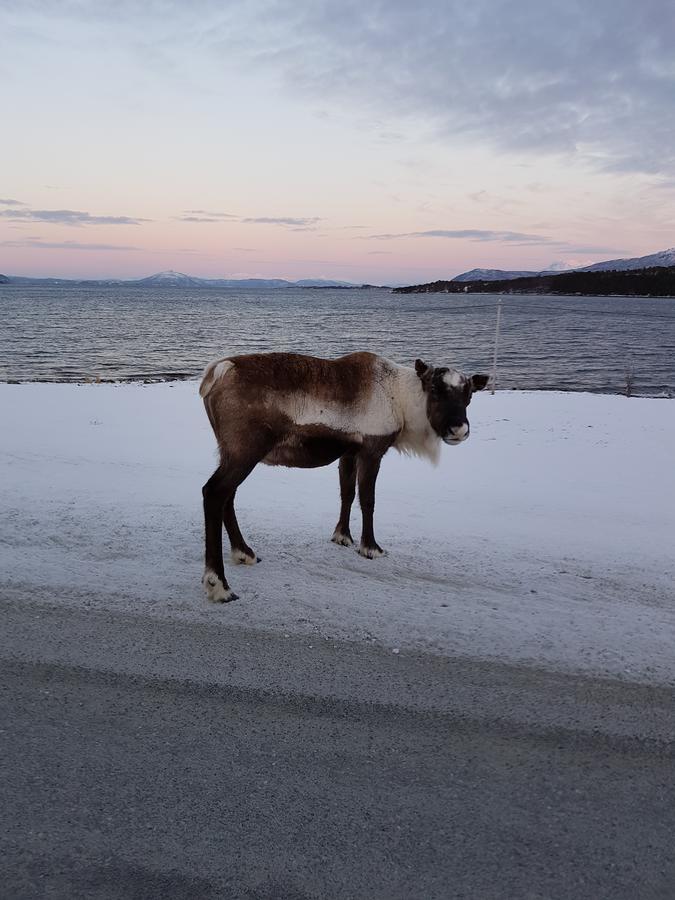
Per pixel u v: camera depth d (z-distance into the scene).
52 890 2.24
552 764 3.02
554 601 4.89
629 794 2.83
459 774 2.93
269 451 5.25
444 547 5.99
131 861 2.37
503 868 2.40
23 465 8.35
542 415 13.92
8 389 15.22
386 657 3.96
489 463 9.80
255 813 2.64
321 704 3.44
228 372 5.12
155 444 10.23
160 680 3.62
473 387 5.88
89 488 7.38
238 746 3.07
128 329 55.97
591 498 8.00
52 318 70.06
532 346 44.97
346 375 5.50
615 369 32.53
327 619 4.44
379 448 5.64
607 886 2.34
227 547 5.86
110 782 2.79
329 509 7.13
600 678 3.79
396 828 2.58
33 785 2.76
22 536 5.69
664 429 12.63
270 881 2.31
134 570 5.13
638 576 5.44
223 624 4.32
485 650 4.08
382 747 3.10
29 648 3.91
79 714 3.28
